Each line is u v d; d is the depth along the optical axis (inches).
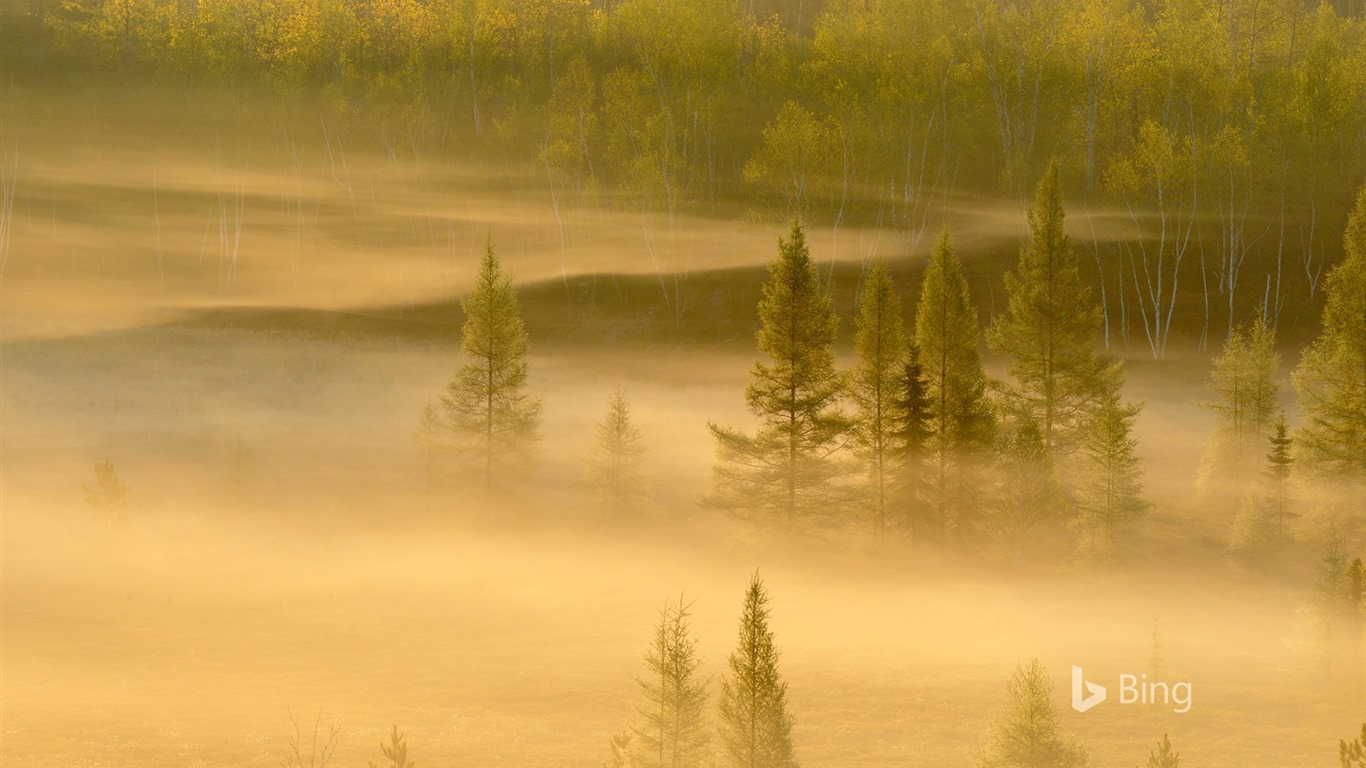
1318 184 3644.2
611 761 1024.2
